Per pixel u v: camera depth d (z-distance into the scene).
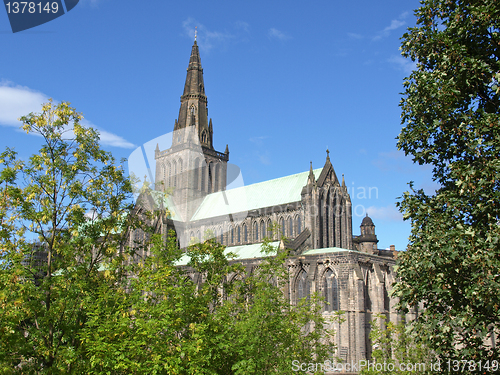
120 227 46.69
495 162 31.66
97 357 36.03
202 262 52.47
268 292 50.81
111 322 38.19
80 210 44.16
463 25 35.88
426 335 35.94
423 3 39.38
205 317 41.34
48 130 42.91
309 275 103.44
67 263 44.53
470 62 34.31
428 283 34.47
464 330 32.75
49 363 39.62
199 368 37.00
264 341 47.38
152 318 37.94
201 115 149.00
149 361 36.06
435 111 36.78
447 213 34.78
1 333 36.59
